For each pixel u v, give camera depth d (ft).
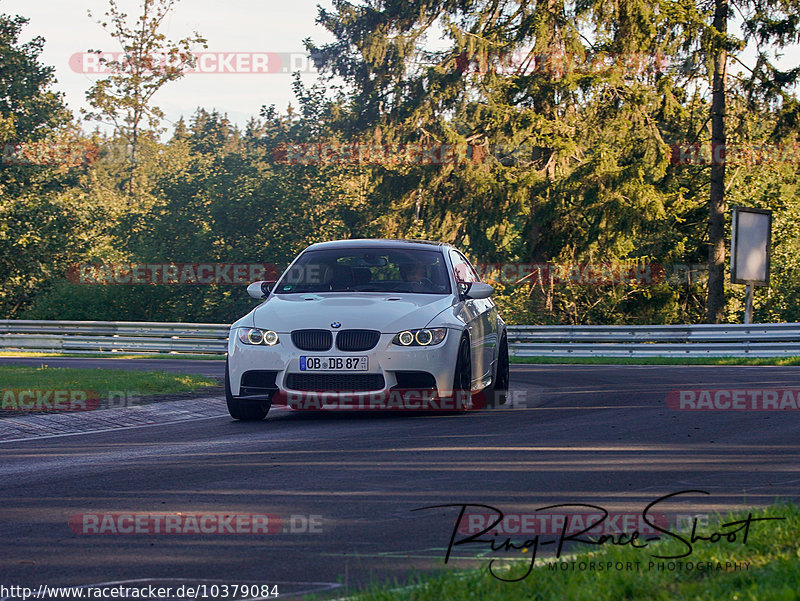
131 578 29.99
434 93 258.78
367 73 291.17
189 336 190.90
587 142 248.11
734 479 44.78
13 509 40.27
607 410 72.84
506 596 25.62
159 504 40.68
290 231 345.72
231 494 42.50
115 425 69.56
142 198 436.35
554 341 181.68
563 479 44.86
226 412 77.30
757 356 157.99
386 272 73.97
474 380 71.67
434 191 257.75
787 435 59.16
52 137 373.61
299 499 41.19
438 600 25.76
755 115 235.61
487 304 81.15
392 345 65.31
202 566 31.24
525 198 245.04
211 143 524.11
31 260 341.62
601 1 231.09
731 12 234.99
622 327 174.29
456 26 241.76
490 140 247.50
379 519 37.42
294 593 28.17
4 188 360.89
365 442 56.85
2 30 375.66
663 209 237.66
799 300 311.88
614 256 255.91
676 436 58.80
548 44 235.40
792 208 303.48
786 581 25.55
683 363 155.63
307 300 70.28
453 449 53.83
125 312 340.80
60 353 196.34
